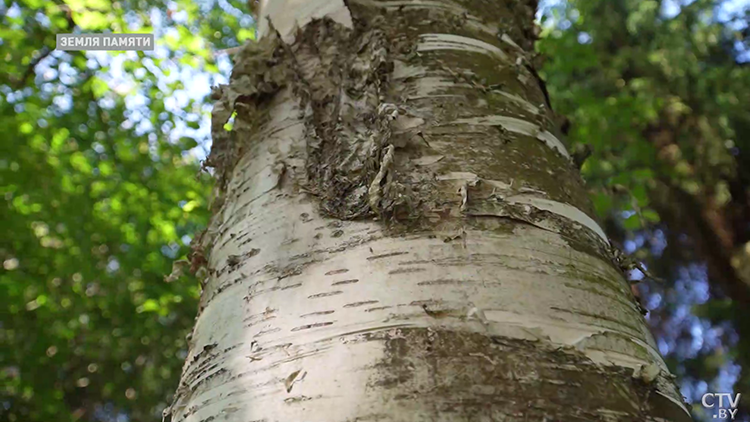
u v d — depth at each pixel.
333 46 1.36
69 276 5.52
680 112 6.98
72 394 7.95
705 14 7.11
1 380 5.24
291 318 0.91
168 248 5.98
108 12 4.83
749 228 7.56
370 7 1.42
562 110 5.72
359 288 0.89
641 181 5.10
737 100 6.97
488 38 1.48
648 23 7.04
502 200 1.02
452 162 1.07
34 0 4.84
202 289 1.34
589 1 7.34
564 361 0.83
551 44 5.75
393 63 1.29
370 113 1.18
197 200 5.24
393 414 0.75
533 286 0.91
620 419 0.80
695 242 7.71
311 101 1.26
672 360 7.38
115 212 5.62
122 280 5.68
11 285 5.07
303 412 0.79
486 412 0.75
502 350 0.81
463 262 0.91
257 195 1.19
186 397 1.02
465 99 1.23
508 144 1.16
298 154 1.19
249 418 0.82
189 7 5.57
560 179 1.17
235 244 1.14
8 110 5.12
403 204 0.97
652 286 7.72
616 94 7.01
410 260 0.91
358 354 0.81
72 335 5.83
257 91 1.41
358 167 1.07
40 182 5.30
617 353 0.88
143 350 7.26
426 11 1.45
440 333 0.82
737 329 7.16
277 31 1.46
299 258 0.98
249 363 0.89
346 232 0.98
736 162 7.18
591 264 1.02
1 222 5.09
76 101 5.64
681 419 0.88
